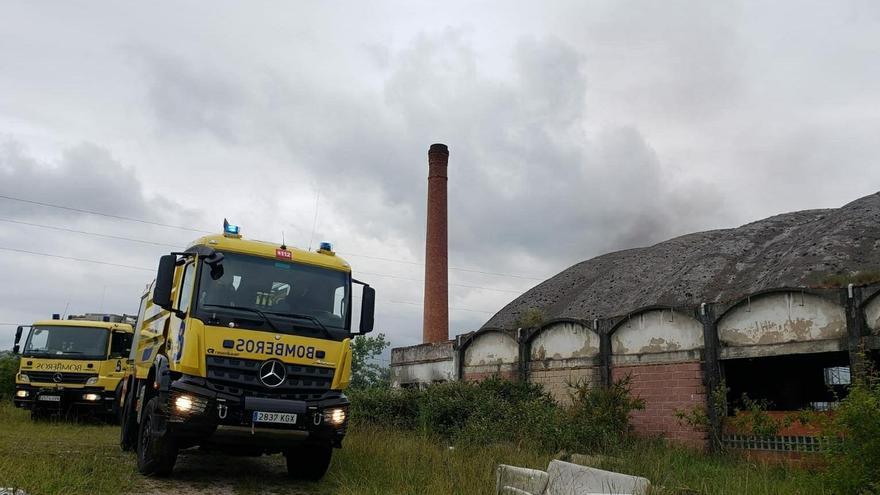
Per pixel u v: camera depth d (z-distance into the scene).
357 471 10.22
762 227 32.84
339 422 9.20
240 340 8.88
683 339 14.50
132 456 11.35
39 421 17.45
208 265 9.22
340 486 9.34
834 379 16.20
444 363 22.59
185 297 9.37
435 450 11.97
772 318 12.97
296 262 9.85
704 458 12.47
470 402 16.70
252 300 9.28
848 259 22.12
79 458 9.91
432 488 8.77
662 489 7.20
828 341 12.02
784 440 12.02
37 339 18.00
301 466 10.02
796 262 23.88
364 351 31.78
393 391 19.59
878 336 11.25
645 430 14.83
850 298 11.73
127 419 12.00
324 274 9.98
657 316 15.15
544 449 13.03
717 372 13.70
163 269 9.38
